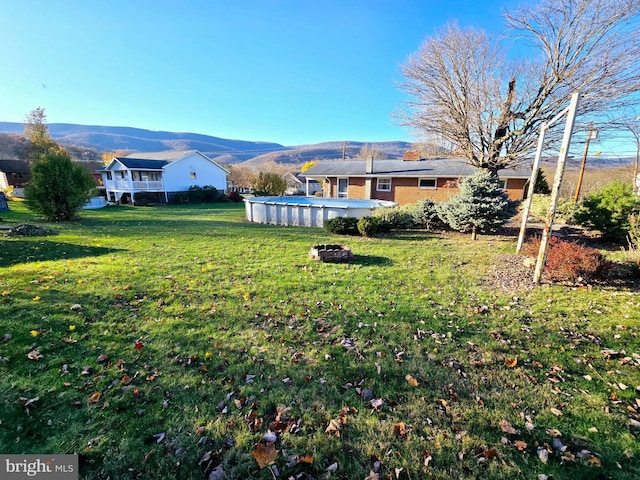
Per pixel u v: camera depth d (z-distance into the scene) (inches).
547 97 389.7
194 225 495.2
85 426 85.7
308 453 80.3
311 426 89.0
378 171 790.5
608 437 84.4
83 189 557.3
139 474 73.4
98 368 111.1
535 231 426.9
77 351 120.6
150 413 91.5
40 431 83.3
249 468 75.8
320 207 490.6
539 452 79.9
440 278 223.9
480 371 114.7
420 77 447.8
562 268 212.1
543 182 709.3
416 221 454.9
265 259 273.6
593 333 141.8
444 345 132.4
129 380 105.2
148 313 157.1
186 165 1211.2
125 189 1063.0
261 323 149.6
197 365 115.6
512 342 134.9
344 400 99.3
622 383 107.1
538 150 264.2
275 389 103.7
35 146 1563.7
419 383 107.9
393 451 80.9
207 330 141.4
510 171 663.8
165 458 77.6
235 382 106.7
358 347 130.3
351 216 453.1
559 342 134.6
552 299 182.4
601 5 336.2
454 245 343.6
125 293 182.2
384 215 435.8
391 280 218.5
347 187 850.1
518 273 232.5
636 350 127.1
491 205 351.6
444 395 102.0
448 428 88.3
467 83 428.5
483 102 419.5
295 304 173.0
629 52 334.3
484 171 385.7
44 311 151.1
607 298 181.5
